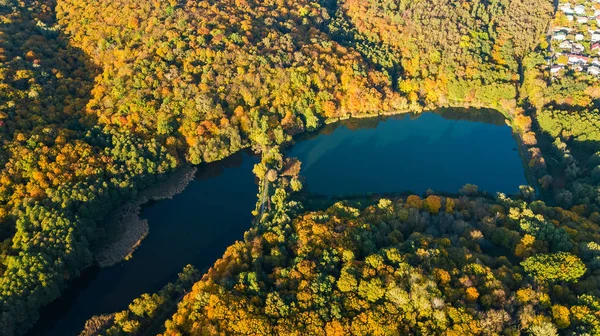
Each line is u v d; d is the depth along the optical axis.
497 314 118.88
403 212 169.25
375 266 138.25
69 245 159.12
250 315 126.12
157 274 171.25
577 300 127.94
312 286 133.25
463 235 161.00
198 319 129.50
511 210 171.50
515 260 152.62
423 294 124.00
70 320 156.25
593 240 155.50
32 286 147.12
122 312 145.12
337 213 174.75
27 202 166.62
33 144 180.62
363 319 122.69
